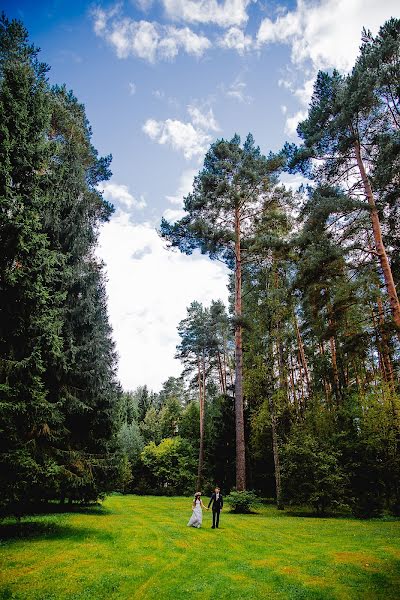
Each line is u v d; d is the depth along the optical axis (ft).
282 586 23.62
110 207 70.54
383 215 54.24
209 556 31.60
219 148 75.82
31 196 37.65
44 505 60.03
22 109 37.78
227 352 144.87
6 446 32.01
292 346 100.78
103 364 57.98
